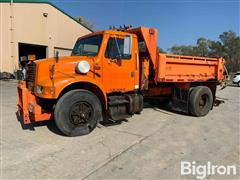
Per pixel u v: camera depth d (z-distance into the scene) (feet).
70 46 78.84
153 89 25.38
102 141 16.31
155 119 23.12
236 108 30.86
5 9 64.13
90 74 18.01
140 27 21.20
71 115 16.83
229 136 18.10
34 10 68.95
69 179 11.22
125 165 12.73
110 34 18.81
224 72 29.30
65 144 15.64
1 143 15.71
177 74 23.82
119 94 20.22
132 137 17.30
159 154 14.29
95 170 12.12
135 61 20.53
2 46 64.85
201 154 14.43
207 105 25.53
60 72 16.89
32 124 20.15
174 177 11.59
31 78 17.69
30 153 14.12
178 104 26.25
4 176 11.42
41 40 71.10
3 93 40.29
